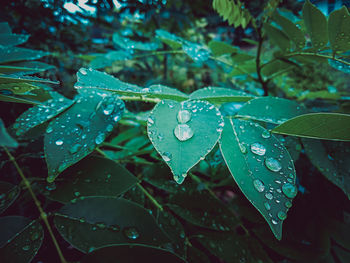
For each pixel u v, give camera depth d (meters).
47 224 0.12
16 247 0.12
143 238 0.12
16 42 0.18
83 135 0.13
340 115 0.12
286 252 0.17
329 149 0.15
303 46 0.20
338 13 0.16
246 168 0.12
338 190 0.19
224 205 0.18
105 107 0.14
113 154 0.21
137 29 0.40
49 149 0.12
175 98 0.14
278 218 0.11
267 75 0.29
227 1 0.21
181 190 0.18
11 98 0.12
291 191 0.11
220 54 0.25
